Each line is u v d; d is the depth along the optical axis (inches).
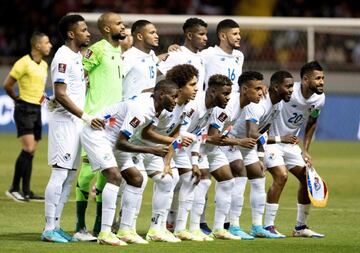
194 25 1365.7
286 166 1320.1
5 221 1378.0
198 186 1246.9
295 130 1352.1
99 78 1277.1
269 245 1180.5
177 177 1214.3
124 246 1128.8
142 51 1327.5
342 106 3176.7
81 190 1216.2
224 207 1250.0
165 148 1128.8
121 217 1175.6
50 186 1165.1
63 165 1167.6
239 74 1425.9
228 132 1251.2
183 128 1203.2
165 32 2992.1
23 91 1689.2
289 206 1658.5
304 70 1318.9
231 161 1280.8
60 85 1157.1
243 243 1198.3
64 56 1165.1
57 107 1171.3
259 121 1301.7
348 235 1299.2
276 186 1284.4
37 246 1118.4
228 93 1213.1
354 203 1715.1
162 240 1192.2
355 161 2484.0
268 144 1304.1
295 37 3277.6
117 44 1290.6
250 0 3794.3
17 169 1657.2
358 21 2851.9
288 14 3762.3
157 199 1198.3
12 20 3548.2
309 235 1283.2
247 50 3267.7
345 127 3161.9
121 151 1141.7
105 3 3686.0
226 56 1412.4
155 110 1136.8
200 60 1381.6
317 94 1326.3
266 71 3248.0
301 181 1305.4
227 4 3789.4
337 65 3299.7
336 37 3341.5
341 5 3791.8
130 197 1163.3
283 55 3275.1
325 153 2694.4
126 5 3698.3
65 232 1211.2
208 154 1251.8
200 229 1283.2
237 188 1277.1
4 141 2824.8
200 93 1323.8
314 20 2854.3
